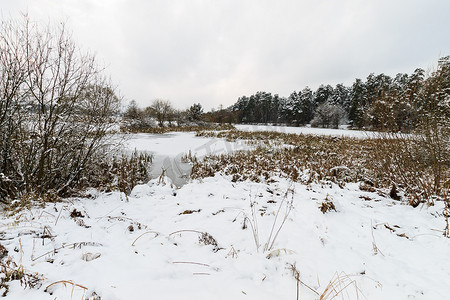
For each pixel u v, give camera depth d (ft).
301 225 8.96
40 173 12.31
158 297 4.67
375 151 15.23
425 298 5.10
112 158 20.12
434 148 11.48
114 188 15.62
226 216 10.18
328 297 5.16
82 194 13.53
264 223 9.30
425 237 7.82
